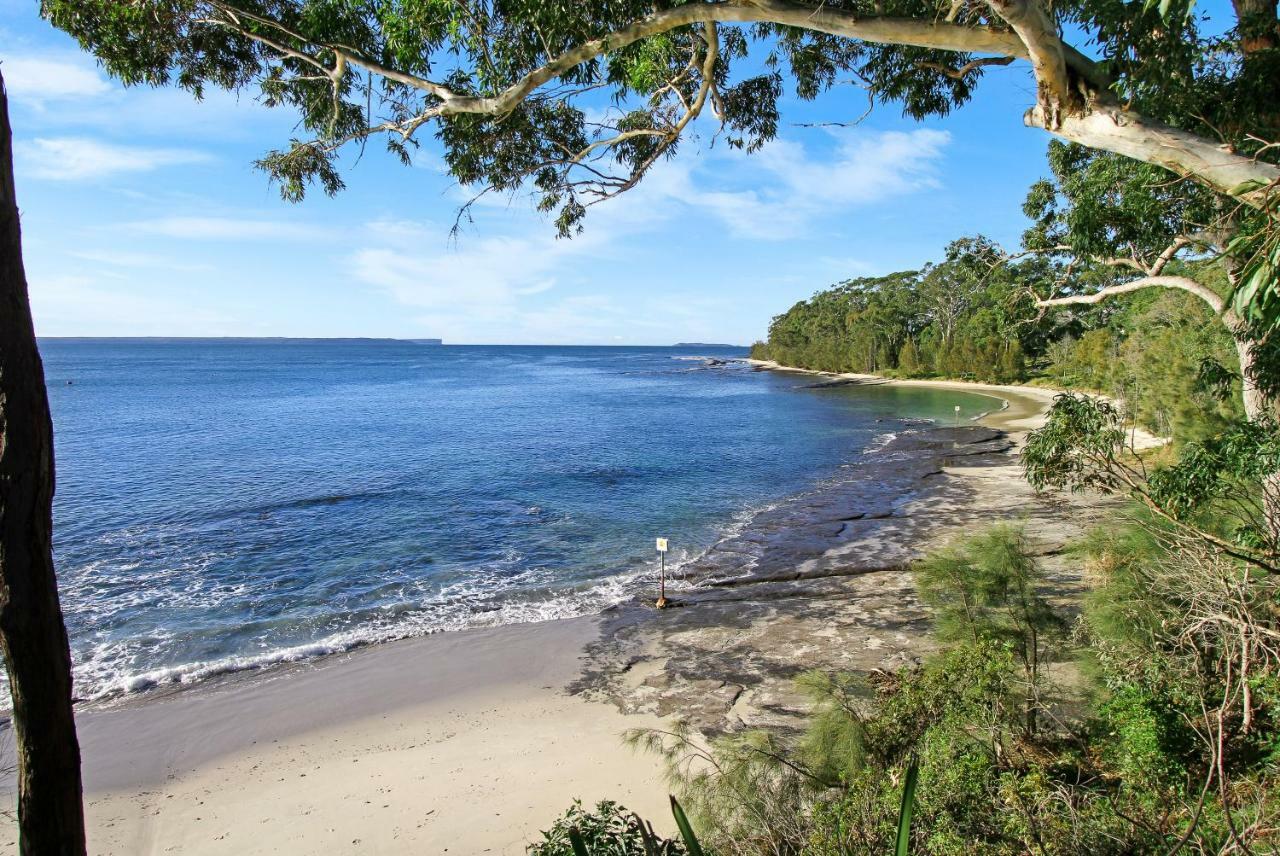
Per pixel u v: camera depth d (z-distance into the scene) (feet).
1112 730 21.17
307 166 26.94
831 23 17.33
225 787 26.81
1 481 6.88
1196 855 13.33
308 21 21.27
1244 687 17.21
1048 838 14.10
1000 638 25.45
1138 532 26.32
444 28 20.34
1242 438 18.65
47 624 7.20
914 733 19.43
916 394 201.57
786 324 381.40
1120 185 29.73
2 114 6.87
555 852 13.94
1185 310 70.69
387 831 24.14
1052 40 15.07
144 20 22.00
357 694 34.01
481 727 31.09
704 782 19.26
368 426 139.85
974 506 68.69
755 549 56.54
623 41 19.04
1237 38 19.80
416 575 51.03
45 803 7.27
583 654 38.24
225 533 61.31
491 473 90.12
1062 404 18.79
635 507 72.43
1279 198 11.25
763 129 28.63
